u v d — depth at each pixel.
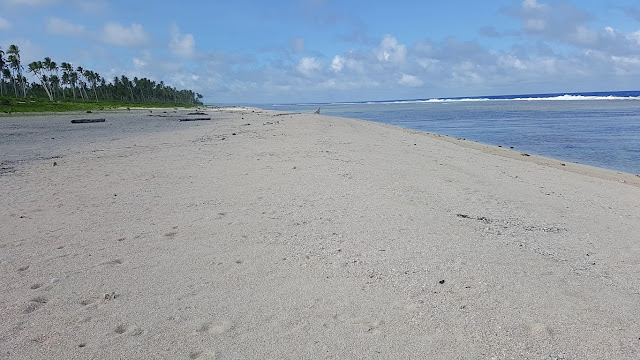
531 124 35.75
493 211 6.96
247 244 5.24
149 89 133.50
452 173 10.55
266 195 7.71
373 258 4.76
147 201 7.36
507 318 3.50
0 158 12.94
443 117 51.31
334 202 7.17
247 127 25.98
